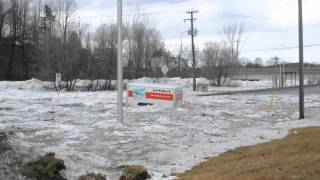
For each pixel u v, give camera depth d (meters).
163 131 20.03
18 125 21.44
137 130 20.14
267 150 13.80
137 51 79.75
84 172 10.80
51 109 30.36
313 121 23.16
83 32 81.38
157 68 76.88
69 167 10.98
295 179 9.42
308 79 104.88
